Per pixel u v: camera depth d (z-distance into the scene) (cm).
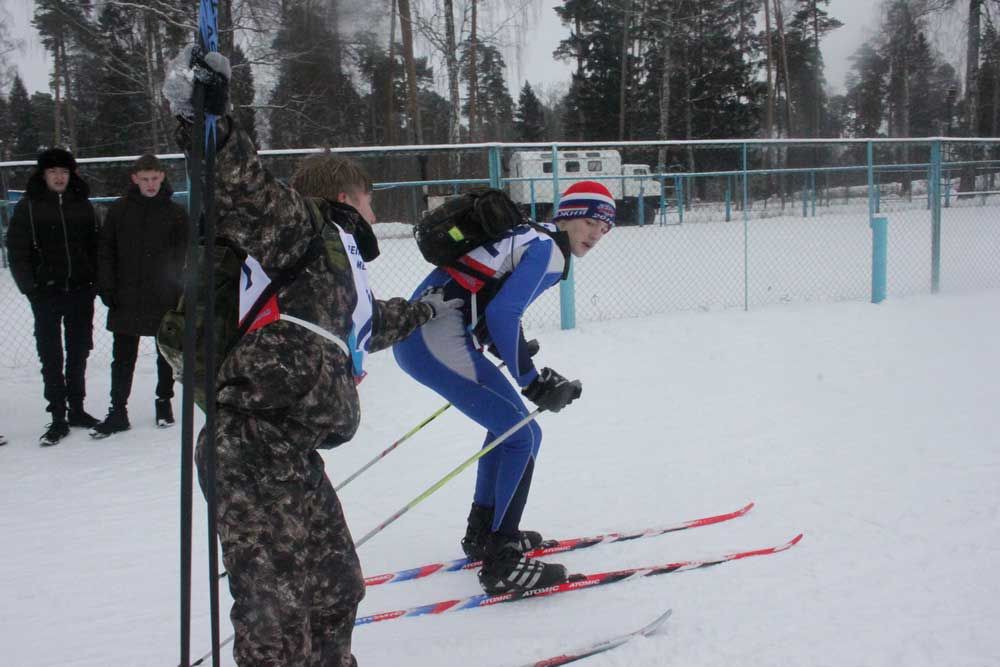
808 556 279
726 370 561
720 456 389
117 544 315
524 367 240
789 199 1772
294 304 166
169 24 1193
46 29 1794
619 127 3198
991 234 1354
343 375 174
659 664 219
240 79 1404
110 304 450
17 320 852
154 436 463
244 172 151
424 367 264
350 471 389
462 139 2064
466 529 309
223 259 167
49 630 250
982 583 255
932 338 641
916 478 348
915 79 3581
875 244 809
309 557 171
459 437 439
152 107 1534
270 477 164
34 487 382
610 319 759
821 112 3962
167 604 266
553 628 242
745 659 219
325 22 1382
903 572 265
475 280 258
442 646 234
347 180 199
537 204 1655
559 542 294
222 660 227
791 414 454
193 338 145
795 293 904
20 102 2978
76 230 446
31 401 551
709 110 2959
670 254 1273
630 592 262
